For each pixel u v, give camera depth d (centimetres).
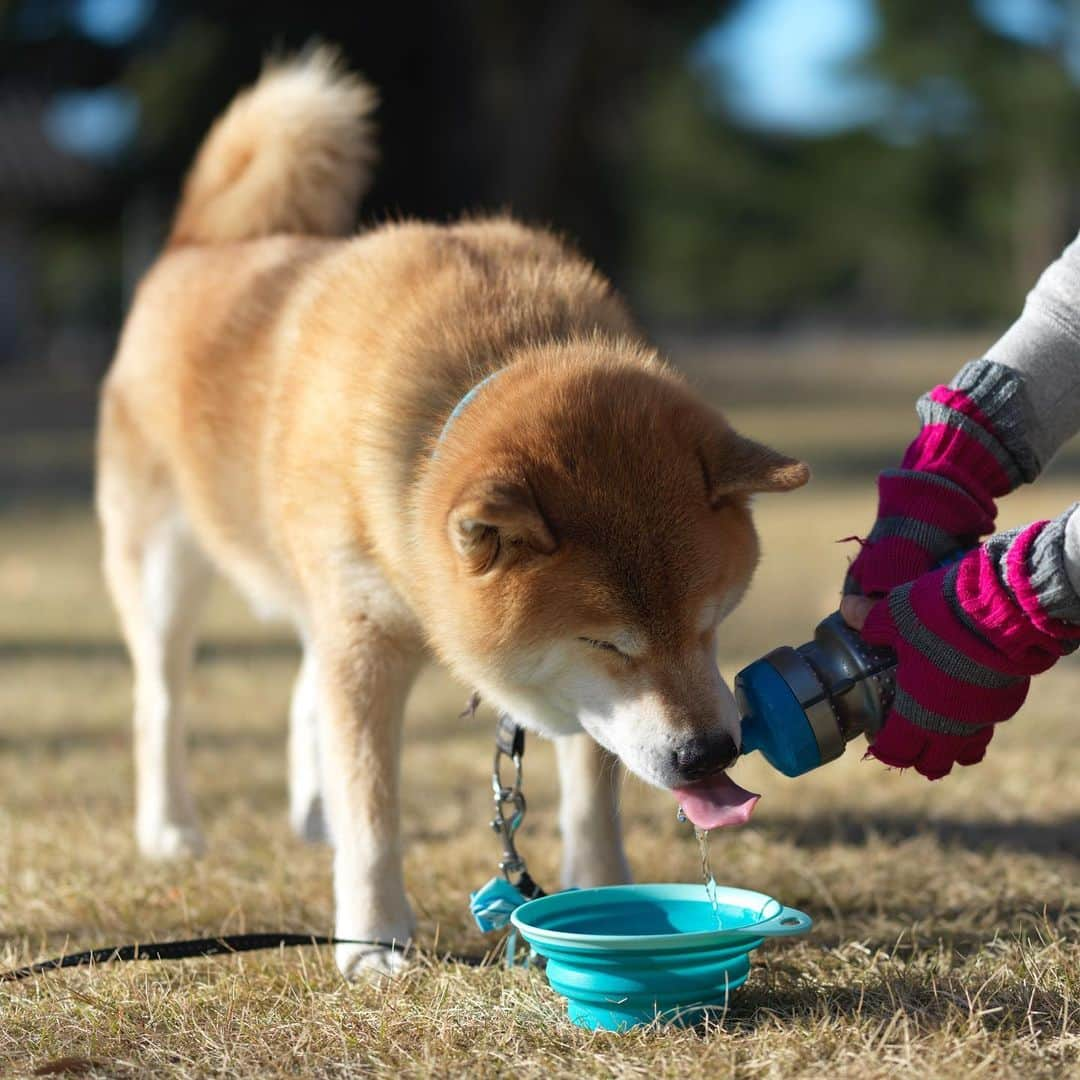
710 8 2227
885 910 379
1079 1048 270
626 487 315
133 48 2436
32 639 834
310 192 516
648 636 307
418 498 333
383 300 381
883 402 2783
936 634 281
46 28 2562
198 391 454
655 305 7044
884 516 321
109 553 512
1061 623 272
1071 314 325
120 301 4291
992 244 5841
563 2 2109
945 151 5509
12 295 3600
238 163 524
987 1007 289
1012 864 408
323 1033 289
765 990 308
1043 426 325
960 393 325
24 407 2625
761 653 710
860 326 7212
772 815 473
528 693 333
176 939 369
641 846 439
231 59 2231
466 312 369
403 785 532
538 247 409
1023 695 288
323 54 681
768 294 6606
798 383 3488
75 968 336
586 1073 265
